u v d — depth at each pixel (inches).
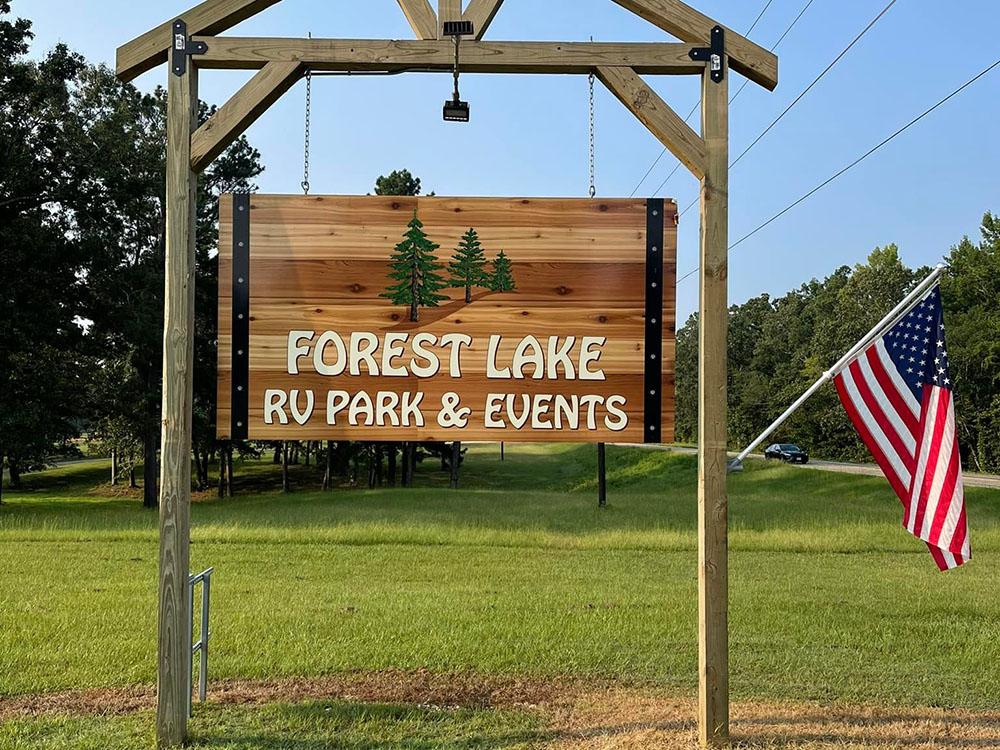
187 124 192.9
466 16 196.4
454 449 1774.1
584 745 191.8
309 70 197.5
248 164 1558.8
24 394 1182.3
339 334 203.5
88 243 1208.2
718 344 191.2
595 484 1803.6
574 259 205.0
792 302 3624.5
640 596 393.1
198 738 193.8
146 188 1275.8
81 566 480.4
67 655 271.7
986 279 2181.3
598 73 196.7
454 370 203.9
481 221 205.2
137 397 1352.1
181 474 189.6
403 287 203.9
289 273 203.5
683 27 195.9
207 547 583.5
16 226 1155.9
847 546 606.5
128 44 194.5
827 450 2581.2
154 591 395.5
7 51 1141.7
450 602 374.9
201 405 1521.9
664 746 188.2
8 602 364.8
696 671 262.8
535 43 194.9
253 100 192.9
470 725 208.2
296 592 400.5
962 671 263.6
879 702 230.7
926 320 213.9
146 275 1330.0
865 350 214.2
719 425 190.1
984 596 402.3
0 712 217.0
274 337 203.2
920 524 206.8
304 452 2539.4
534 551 580.1
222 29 198.2
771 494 1314.0
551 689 242.7
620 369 204.5
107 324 1293.1
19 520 831.1
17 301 1179.9
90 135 1229.7
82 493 1963.6
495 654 280.1
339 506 1030.4
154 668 258.4
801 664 271.0
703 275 193.0
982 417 2031.3
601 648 289.4
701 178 195.0
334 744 192.1
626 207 205.3
